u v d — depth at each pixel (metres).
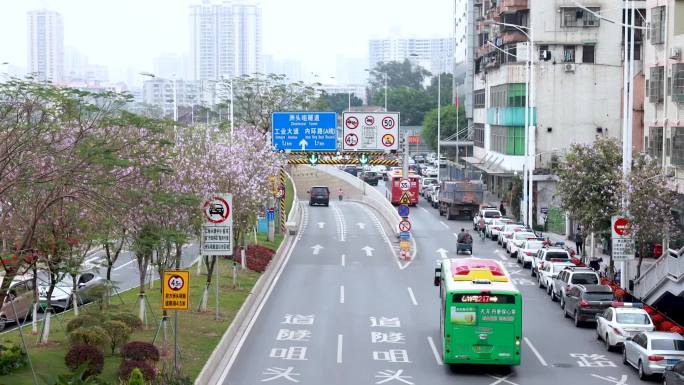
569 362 31.02
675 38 47.94
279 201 68.62
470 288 28.86
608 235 48.06
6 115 25.28
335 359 30.81
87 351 25.16
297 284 47.28
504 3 83.19
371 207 92.62
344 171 118.94
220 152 41.59
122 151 28.59
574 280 40.28
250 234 62.72
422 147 174.50
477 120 107.38
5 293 24.73
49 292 29.48
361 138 62.31
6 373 25.03
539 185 78.88
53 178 24.81
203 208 33.88
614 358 31.69
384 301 42.34
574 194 47.38
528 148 70.12
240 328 35.94
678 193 46.66
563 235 70.69
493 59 90.50
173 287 26.67
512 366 30.41
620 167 45.97
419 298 43.19
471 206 79.69
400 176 93.31
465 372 29.30
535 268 50.41
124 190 26.44
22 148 24.89
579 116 81.94
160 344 30.55
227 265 50.16
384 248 62.22
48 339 29.78
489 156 95.00
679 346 28.31
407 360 30.86
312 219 80.81
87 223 28.55
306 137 61.88
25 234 26.47
